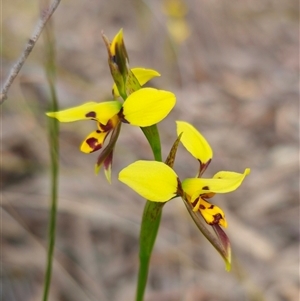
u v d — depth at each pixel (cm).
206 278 35
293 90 59
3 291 32
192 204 21
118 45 21
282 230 39
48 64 25
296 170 44
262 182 43
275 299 34
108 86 55
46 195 39
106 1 72
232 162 47
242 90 59
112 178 42
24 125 43
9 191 39
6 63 47
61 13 70
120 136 47
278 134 50
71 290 34
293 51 72
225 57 67
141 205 40
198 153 22
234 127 52
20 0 64
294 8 85
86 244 37
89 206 38
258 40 73
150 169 20
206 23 72
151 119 20
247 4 82
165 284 35
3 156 41
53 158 24
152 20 66
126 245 37
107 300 34
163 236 38
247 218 40
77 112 21
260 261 37
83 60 60
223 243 21
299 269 36
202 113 54
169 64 62
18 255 34
